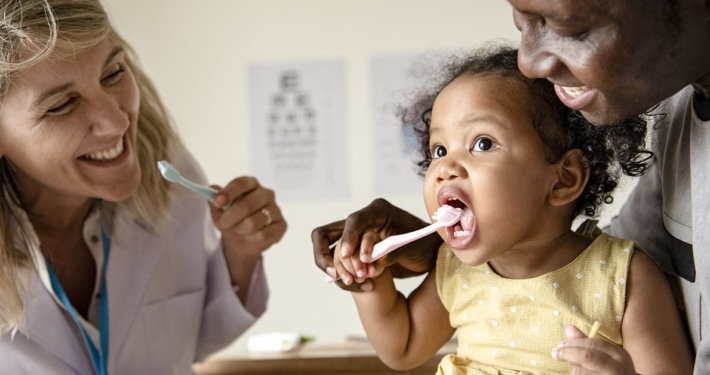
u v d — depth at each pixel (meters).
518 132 0.80
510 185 0.79
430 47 2.84
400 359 0.96
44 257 1.26
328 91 2.93
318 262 0.87
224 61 2.99
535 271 0.86
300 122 2.95
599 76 0.62
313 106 2.94
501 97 0.81
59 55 1.07
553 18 0.62
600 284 0.83
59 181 1.16
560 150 0.82
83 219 1.32
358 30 2.90
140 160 1.35
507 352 0.85
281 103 2.96
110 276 1.31
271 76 2.96
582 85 0.65
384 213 0.88
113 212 1.34
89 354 1.29
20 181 1.25
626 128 0.83
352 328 2.88
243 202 1.34
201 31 2.99
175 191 1.42
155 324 1.34
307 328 2.90
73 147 1.12
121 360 1.30
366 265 0.84
